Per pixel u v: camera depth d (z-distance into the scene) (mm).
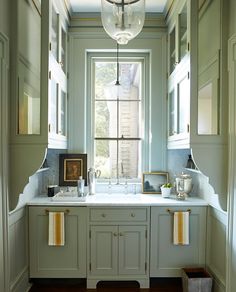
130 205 2619
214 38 2320
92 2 2914
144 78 3326
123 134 3355
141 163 3330
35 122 2293
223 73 2262
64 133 3084
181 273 2641
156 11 3096
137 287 2693
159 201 2705
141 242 2646
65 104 3117
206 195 2732
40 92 2252
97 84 3355
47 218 2635
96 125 3352
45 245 2637
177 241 2609
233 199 2098
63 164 3172
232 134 2107
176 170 3227
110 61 3334
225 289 2252
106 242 2639
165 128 3225
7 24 2148
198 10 2254
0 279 1986
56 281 2773
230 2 2197
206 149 2293
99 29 3195
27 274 2615
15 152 2271
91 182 3121
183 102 2521
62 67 2934
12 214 2287
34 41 2314
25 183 2275
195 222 2668
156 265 2654
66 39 3115
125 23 1795
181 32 2623
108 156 3350
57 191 3041
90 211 2629
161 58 3215
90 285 2652
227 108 2273
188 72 2316
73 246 2639
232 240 2109
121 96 3357
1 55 2002
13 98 2244
